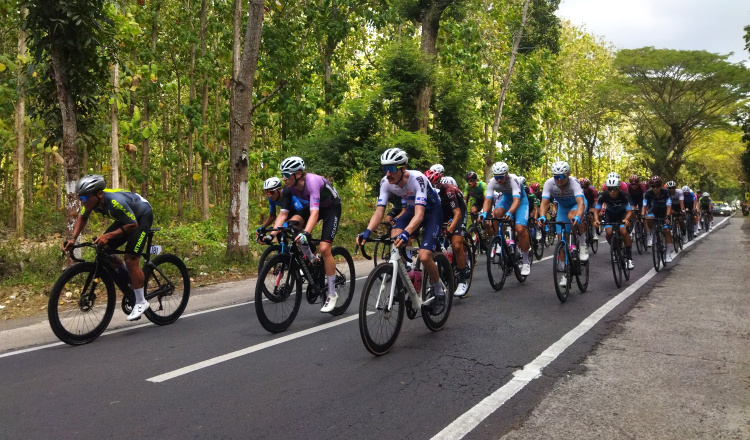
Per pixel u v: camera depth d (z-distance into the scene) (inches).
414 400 144.0
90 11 300.5
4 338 212.8
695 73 1641.2
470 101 687.7
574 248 293.4
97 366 174.4
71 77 313.6
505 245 325.1
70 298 201.0
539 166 961.5
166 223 718.5
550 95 991.6
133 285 217.5
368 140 627.5
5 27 597.3
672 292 301.7
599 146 1697.8
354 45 868.6
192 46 742.5
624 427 126.3
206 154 698.8
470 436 122.3
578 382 156.6
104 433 124.3
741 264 423.2
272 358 182.4
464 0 685.3
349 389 152.4
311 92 610.9
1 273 333.1
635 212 494.6
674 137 1797.5
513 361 177.2
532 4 901.2
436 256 215.0
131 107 660.1
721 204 2477.9
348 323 234.1
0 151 622.8
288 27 600.4
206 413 135.6
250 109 418.9
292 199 250.1
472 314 248.2
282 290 220.1
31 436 122.6
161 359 181.8
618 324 227.0
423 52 657.0
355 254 496.1
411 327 224.5
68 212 330.6
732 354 182.2
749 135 1744.6
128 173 700.7
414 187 198.2
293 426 128.0
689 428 125.6
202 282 350.6
